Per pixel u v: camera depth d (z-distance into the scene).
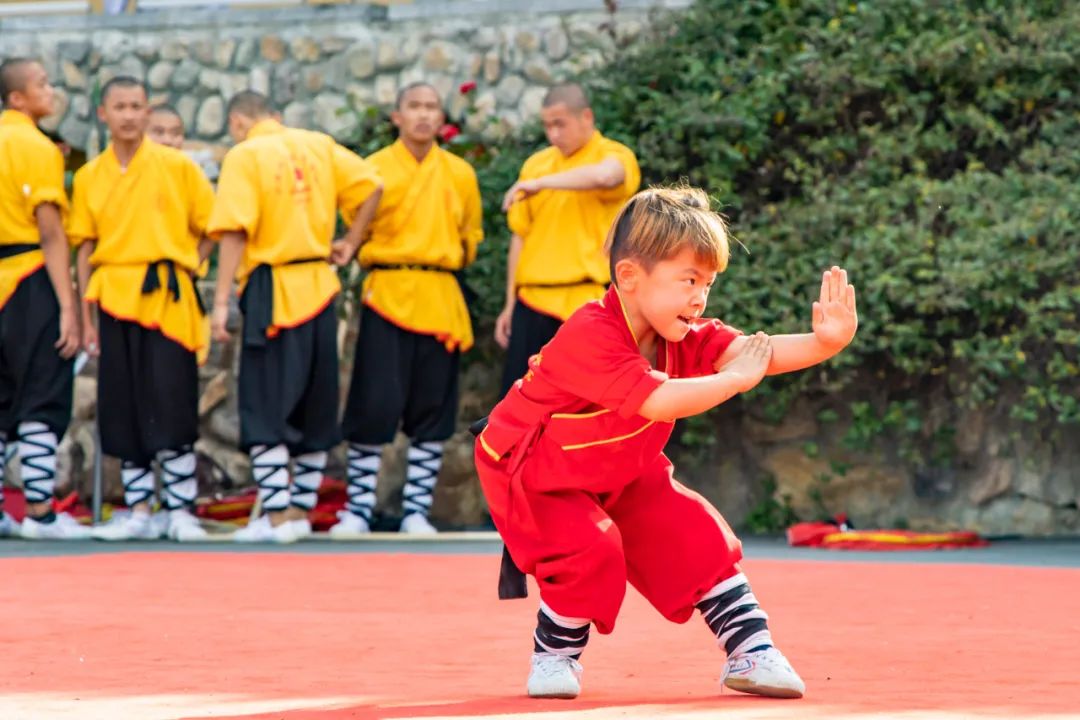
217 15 17.89
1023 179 15.57
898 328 15.09
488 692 5.31
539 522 5.21
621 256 5.08
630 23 17.03
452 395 15.16
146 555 12.00
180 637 6.98
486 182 16.41
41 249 14.55
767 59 16.44
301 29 17.67
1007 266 14.83
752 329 15.21
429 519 16.56
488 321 16.41
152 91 17.92
